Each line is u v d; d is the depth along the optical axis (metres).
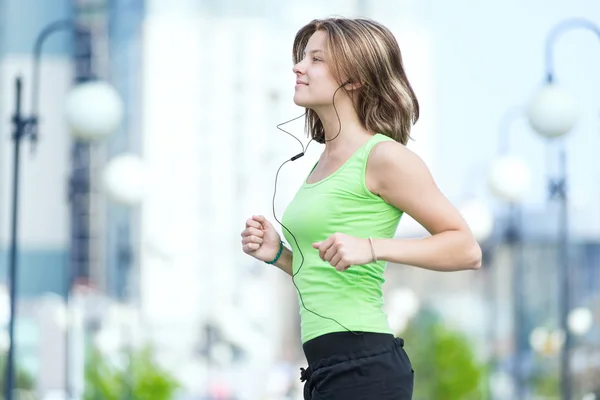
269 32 51.09
